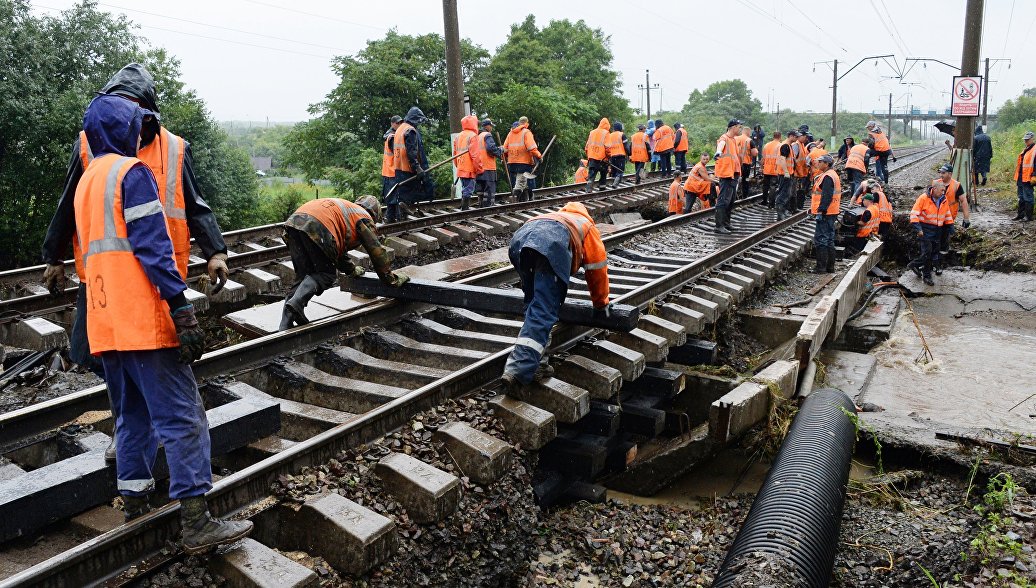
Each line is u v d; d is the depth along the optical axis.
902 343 8.61
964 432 5.71
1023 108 82.44
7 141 18.50
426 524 3.71
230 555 3.04
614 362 5.48
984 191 18.02
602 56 45.09
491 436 4.34
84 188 2.74
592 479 5.86
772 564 3.45
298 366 5.18
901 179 22.06
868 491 5.20
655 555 4.61
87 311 2.79
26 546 3.38
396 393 4.75
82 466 3.44
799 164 15.32
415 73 28.83
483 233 11.82
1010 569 3.93
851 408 5.80
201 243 3.33
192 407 2.90
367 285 6.30
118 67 20.66
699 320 6.80
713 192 16.44
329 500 3.45
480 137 13.21
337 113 28.94
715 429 5.20
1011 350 8.28
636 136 21.89
